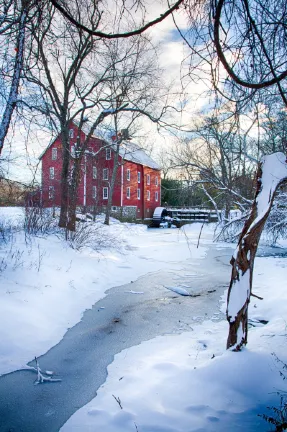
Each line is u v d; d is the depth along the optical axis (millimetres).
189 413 3490
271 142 5785
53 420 3744
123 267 12227
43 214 12953
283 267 11125
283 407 3264
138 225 30891
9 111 5945
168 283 10398
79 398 4176
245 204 11438
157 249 17266
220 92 2643
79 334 6398
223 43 2438
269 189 4246
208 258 14969
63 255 10602
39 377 4711
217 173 11555
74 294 8477
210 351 5094
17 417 3838
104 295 9086
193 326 6719
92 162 18703
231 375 3959
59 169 15367
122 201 34375
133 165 37469
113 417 3570
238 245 4375
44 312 6938
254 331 5367
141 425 3357
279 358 4074
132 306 8148
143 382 4324
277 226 13656
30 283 7707
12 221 13484
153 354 5312
